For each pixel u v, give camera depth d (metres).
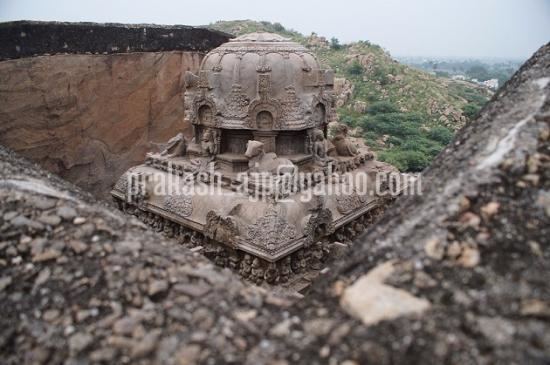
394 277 4.54
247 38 12.39
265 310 4.87
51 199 6.59
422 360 3.73
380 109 39.25
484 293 4.11
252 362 4.14
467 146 6.12
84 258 5.52
